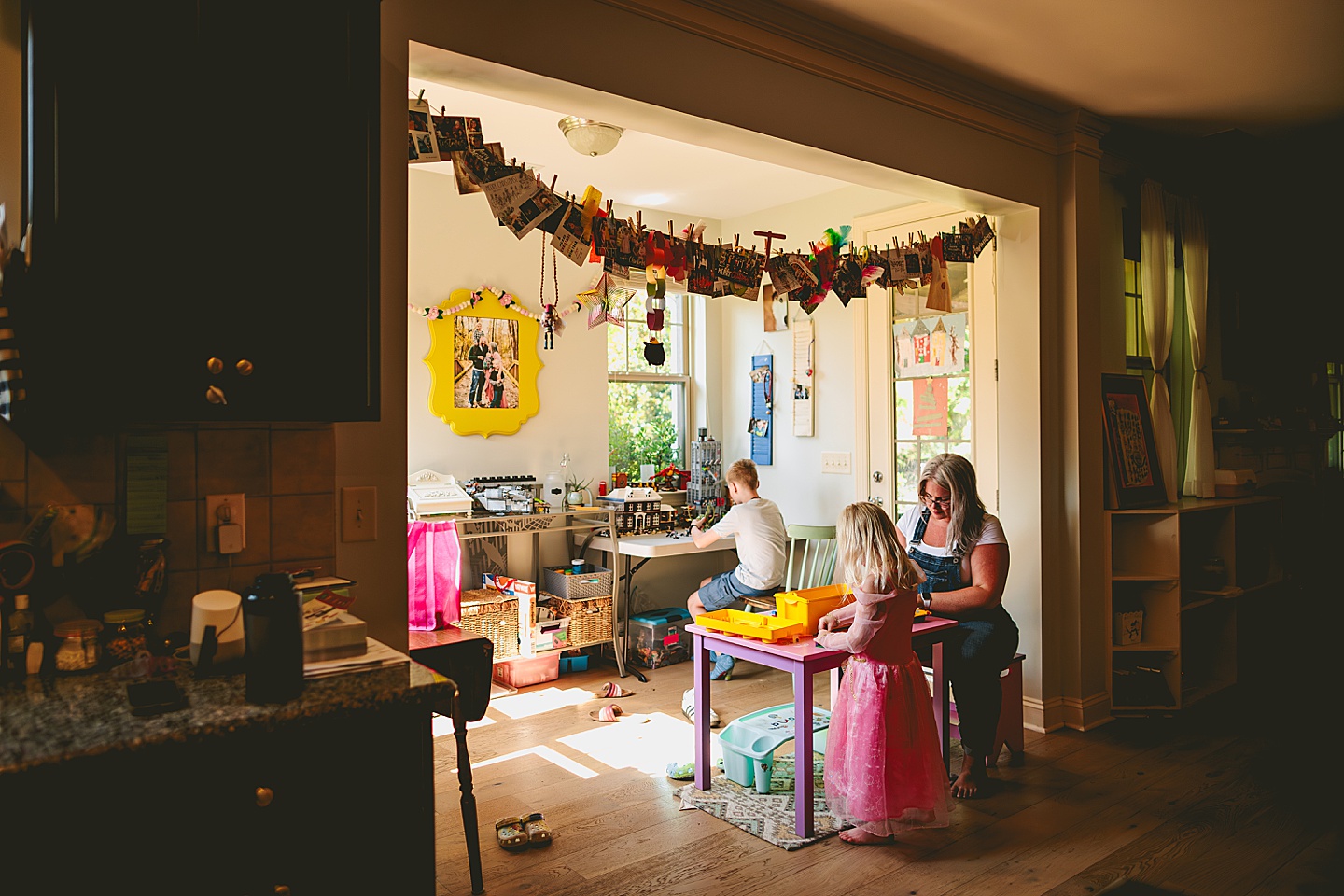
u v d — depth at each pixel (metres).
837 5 2.88
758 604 4.34
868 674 2.72
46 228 1.47
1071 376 3.92
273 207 1.62
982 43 3.17
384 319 2.17
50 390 1.45
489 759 3.54
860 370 5.10
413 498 4.23
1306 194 4.75
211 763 1.33
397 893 1.50
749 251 3.33
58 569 1.71
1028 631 3.92
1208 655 4.54
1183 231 4.64
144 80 1.51
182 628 1.86
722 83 2.80
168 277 1.53
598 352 5.38
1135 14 2.95
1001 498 4.05
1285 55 3.29
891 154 3.32
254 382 1.61
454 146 2.48
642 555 4.78
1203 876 2.52
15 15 1.68
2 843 1.18
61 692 1.48
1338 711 4.12
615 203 5.50
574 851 2.71
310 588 1.84
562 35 2.44
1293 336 4.76
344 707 1.42
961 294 4.56
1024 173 3.86
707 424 6.01
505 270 4.98
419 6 2.19
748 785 3.19
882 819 2.65
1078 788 3.19
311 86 1.67
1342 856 2.65
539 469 5.12
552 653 4.67
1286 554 5.14
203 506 1.89
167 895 1.29
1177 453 4.73
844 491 5.25
